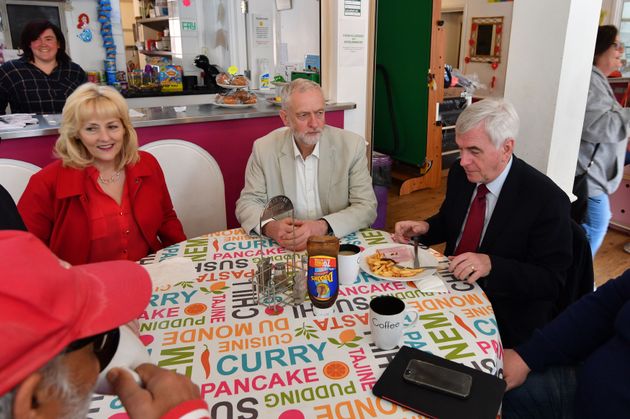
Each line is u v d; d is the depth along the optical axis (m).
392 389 0.88
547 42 2.00
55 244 1.73
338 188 1.91
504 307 1.53
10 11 4.09
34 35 3.07
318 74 3.72
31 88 3.14
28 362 0.43
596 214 2.74
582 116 2.17
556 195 1.45
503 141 1.42
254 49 4.36
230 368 0.97
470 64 6.64
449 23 7.01
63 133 1.65
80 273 0.55
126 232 1.78
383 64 4.82
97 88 1.65
